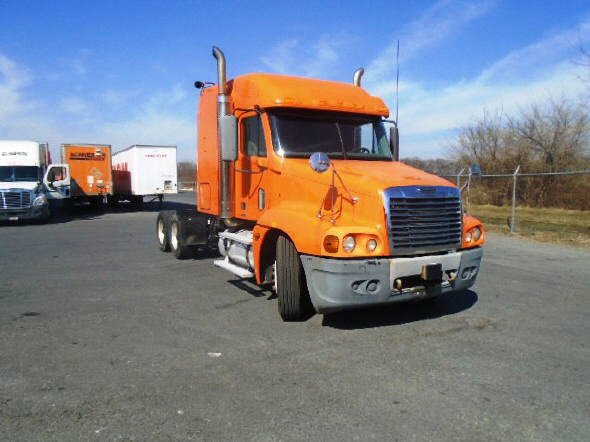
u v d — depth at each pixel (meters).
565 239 14.12
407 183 5.61
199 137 9.70
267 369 4.69
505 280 8.74
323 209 5.97
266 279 6.76
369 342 5.45
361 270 5.26
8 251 12.44
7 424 3.66
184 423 3.67
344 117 7.29
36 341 5.50
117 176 31.56
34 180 21.20
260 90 7.06
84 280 8.75
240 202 7.75
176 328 5.95
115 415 3.79
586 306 7.00
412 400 4.05
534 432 3.56
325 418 3.75
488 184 26.06
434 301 7.23
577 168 26.33
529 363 4.86
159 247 12.70
